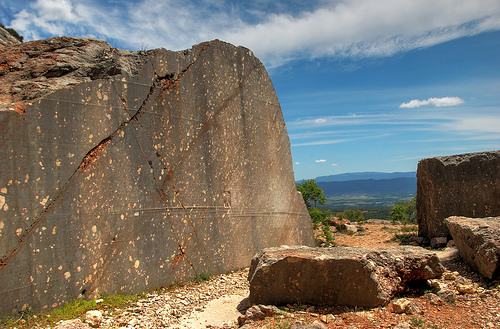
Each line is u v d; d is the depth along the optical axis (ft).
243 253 26.71
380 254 17.81
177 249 22.29
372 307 16.22
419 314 15.66
